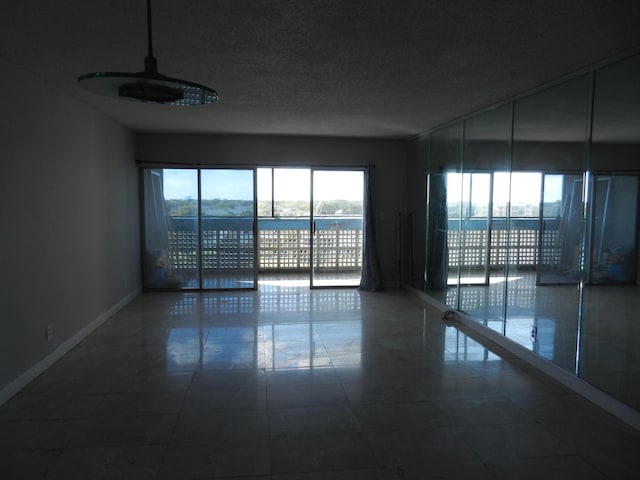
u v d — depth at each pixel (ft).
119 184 18.80
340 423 9.25
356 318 17.80
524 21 8.01
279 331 15.84
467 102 14.71
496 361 12.98
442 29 8.45
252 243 23.02
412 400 10.35
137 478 7.38
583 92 10.89
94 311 15.79
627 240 9.75
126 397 10.39
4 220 10.00
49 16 7.89
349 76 11.71
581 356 10.94
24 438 8.59
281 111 16.22
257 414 9.62
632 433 8.93
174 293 22.36
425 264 21.24
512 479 7.42
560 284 11.73
